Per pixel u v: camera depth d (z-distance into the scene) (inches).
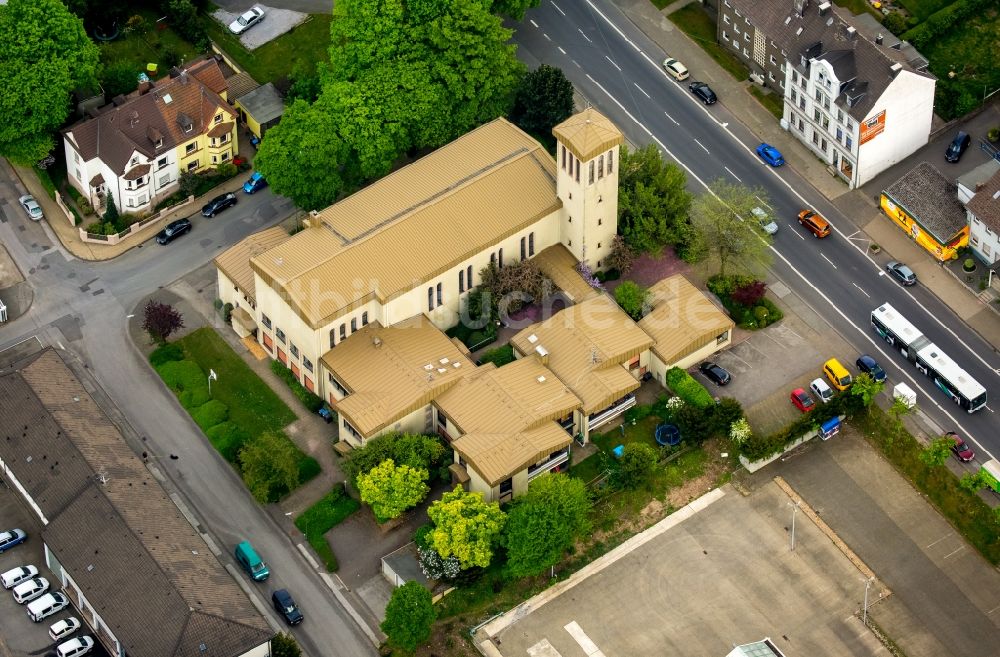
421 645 7618.1
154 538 7568.9
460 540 7623.0
